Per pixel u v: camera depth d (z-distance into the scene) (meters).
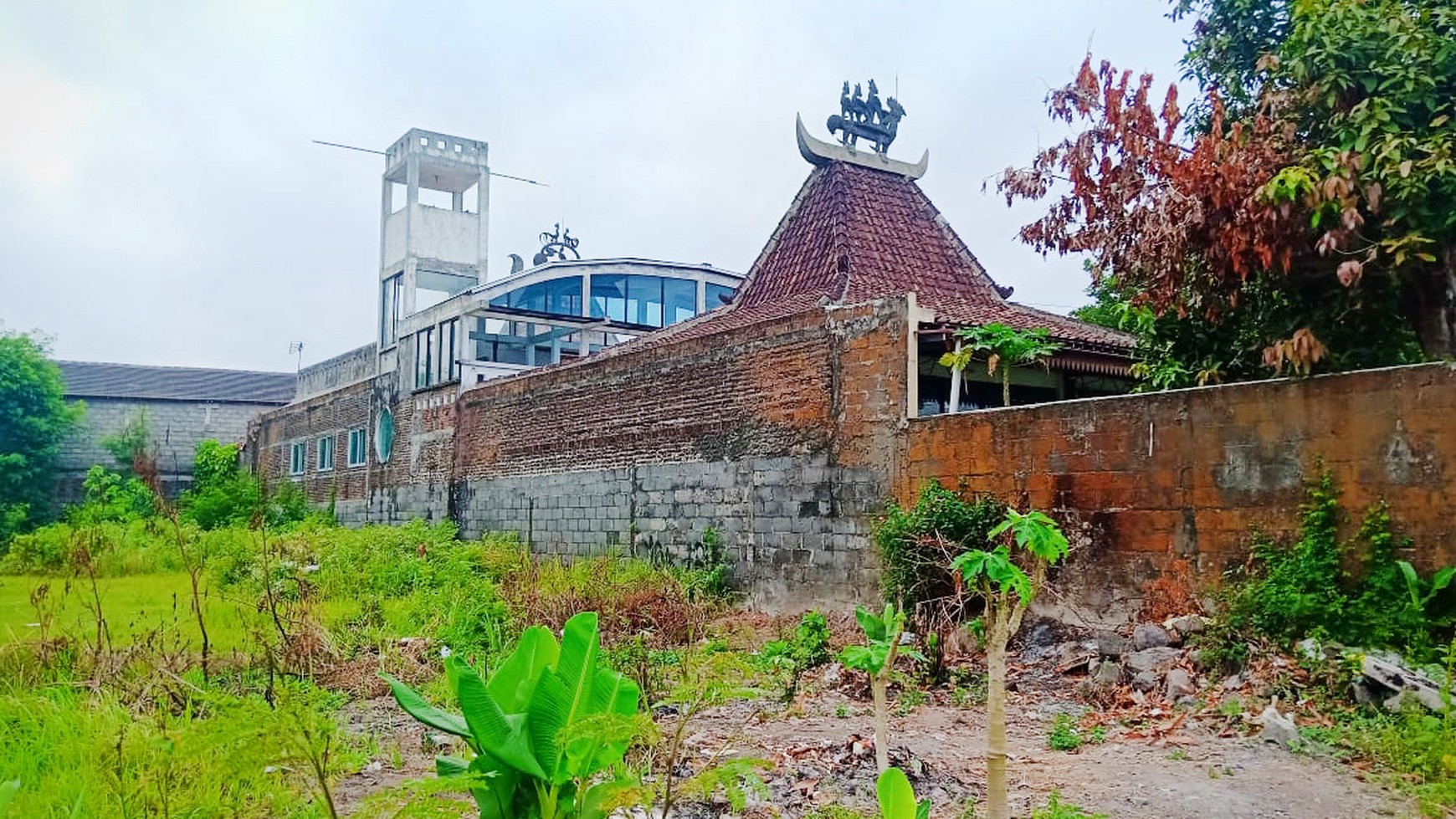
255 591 11.77
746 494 12.12
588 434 15.44
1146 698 7.03
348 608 11.09
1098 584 8.57
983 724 6.86
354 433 24.89
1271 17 9.25
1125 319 11.10
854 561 10.62
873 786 5.12
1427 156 7.33
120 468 34.47
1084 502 8.73
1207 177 7.97
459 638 9.41
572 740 3.18
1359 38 7.64
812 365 11.36
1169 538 8.15
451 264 28.84
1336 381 7.29
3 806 3.30
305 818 4.48
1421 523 6.79
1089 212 9.01
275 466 30.22
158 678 6.30
